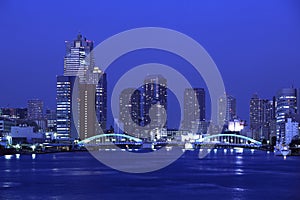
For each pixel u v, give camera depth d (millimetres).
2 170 180625
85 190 118750
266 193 115312
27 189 120625
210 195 111375
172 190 119625
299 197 109562
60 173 166500
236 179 146875
